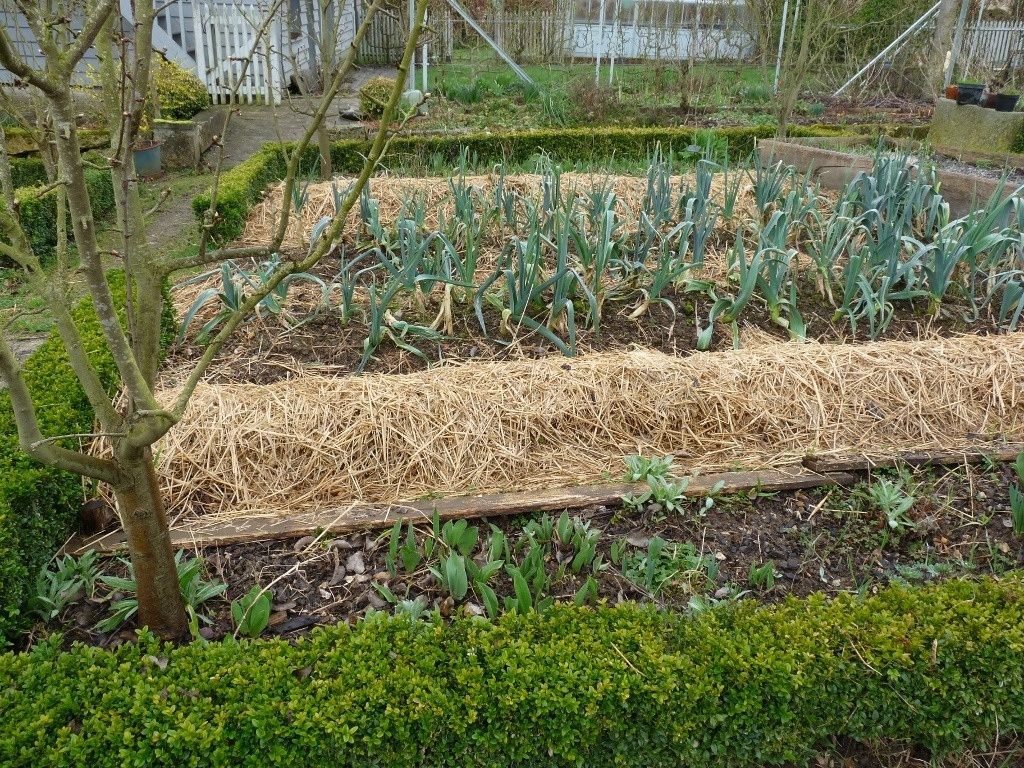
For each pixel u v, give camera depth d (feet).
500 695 6.39
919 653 7.00
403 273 13.47
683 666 6.68
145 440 6.63
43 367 11.09
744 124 38.55
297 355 13.12
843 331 14.69
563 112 37.88
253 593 8.07
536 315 14.30
